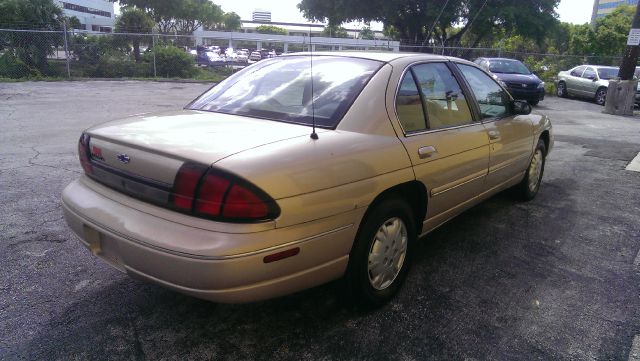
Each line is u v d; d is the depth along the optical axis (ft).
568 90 64.80
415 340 8.86
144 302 9.86
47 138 25.21
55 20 65.46
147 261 7.45
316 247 7.93
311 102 9.64
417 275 11.39
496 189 14.11
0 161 20.08
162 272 7.34
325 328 9.16
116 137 8.39
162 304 9.81
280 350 8.50
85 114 34.09
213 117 9.69
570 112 48.39
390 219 9.61
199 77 73.97
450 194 11.34
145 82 63.82
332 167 8.09
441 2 85.51
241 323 9.26
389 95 9.88
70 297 9.93
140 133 8.46
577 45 113.80
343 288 9.22
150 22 81.35
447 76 12.05
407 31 98.32
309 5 97.66
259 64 12.23
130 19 78.84
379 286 9.68
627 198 18.03
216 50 118.21
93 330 8.87
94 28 224.74
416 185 10.11
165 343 8.59
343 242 8.45
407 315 9.66
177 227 7.29
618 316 9.84
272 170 7.30
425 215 10.72
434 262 12.12
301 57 11.76
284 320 9.39
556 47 112.88
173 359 8.18
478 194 12.91
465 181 11.82
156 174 7.65
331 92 9.75
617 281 11.35
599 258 12.61
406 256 10.33
